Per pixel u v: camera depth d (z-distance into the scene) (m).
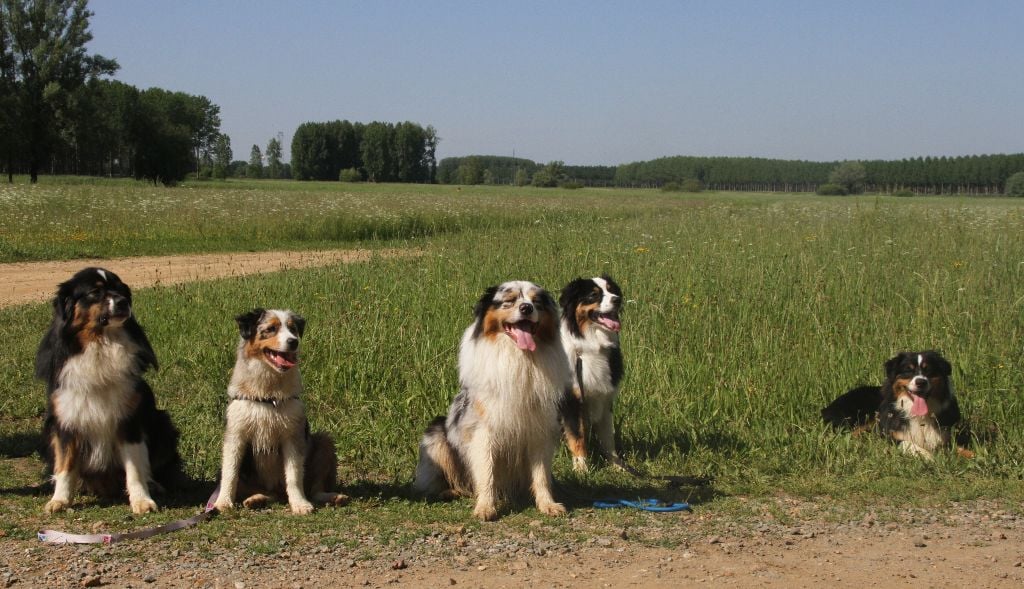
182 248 22.86
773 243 18.36
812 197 80.88
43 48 63.19
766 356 9.62
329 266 16.53
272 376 5.64
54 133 65.94
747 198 73.50
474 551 4.98
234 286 13.91
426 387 8.61
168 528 5.21
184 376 9.56
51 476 5.90
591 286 7.20
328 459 6.15
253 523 5.42
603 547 5.09
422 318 11.01
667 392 8.61
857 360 9.57
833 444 7.44
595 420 7.27
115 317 5.52
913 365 7.66
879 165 120.06
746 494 6.42
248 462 5.91
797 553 5.05
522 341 5.62
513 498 6.09
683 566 4.77
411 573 4.59
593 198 61.50
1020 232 20.30
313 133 139.75
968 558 4.99
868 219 23.73
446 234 23.78
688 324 10.61
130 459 5.73
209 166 139.62
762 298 11.77
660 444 7.71
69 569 4.55
